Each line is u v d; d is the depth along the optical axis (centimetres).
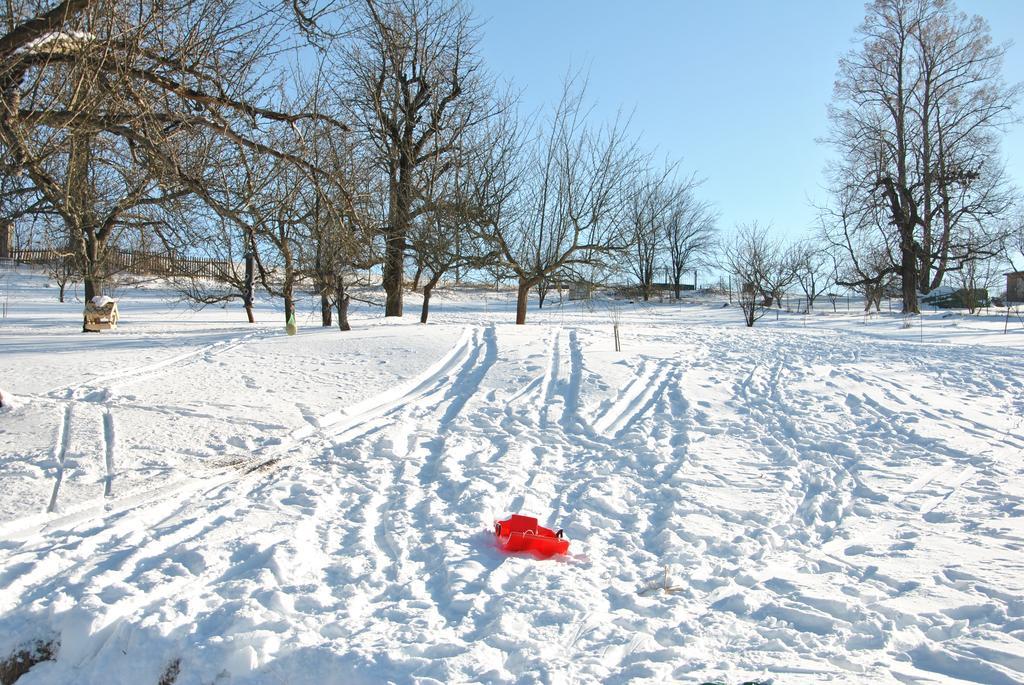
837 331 2806
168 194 818
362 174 1188
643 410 1203
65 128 736
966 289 4353
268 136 892
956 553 596
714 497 780
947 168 3947
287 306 2056
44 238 994
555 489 823
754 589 540
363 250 1020
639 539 668
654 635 464
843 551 621
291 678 425
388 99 1551
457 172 1712
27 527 645
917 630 454
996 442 987
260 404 1127
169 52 785
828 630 466
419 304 4634
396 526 675
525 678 401
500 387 1312
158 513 686
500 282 2322
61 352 1653
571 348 1738
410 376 1380
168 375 1341
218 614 489
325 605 513
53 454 826
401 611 502
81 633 471
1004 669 396
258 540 614
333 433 1004
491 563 596
